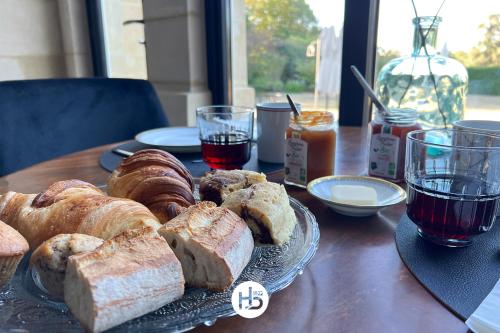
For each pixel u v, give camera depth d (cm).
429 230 47
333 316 35
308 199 65
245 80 162
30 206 49
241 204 46
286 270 39
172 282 35
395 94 92
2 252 37
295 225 50
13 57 189
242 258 40
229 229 41
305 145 67
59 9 201
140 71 189
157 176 54
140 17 180
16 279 40
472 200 44
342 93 134
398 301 37
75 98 127
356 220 56
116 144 104
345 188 60
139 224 42
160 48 171
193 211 43
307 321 35
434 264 43
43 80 124
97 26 202
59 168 81
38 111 117
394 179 71
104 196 50
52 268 36
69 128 123
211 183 56
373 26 123
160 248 36
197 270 38
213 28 162
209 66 169
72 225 44
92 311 30
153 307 34
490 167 47
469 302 36
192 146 88
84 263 32
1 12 181
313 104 142
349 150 95
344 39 128
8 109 109
